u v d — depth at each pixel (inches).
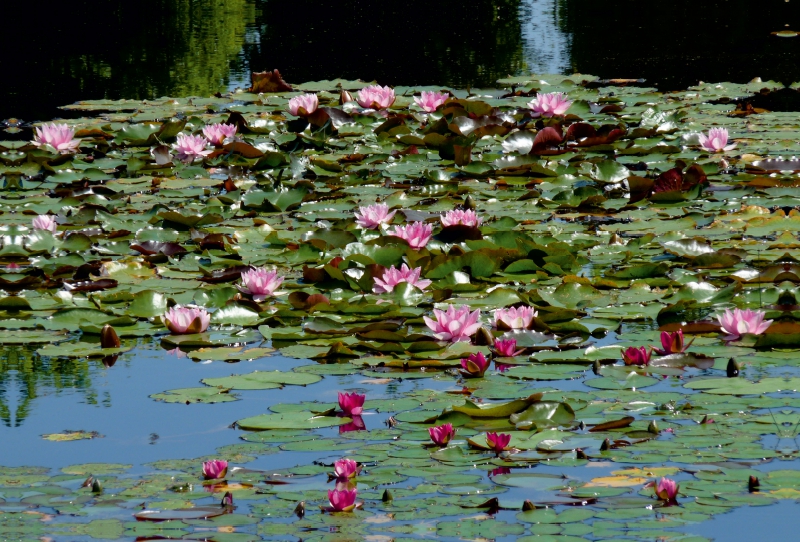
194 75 712.4
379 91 597.6
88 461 203.9
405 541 165.6
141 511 178.4
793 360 245.4
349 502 176.2
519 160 472.7
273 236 360.8
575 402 224.5
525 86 660.7
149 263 340.2
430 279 320.8
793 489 180.1
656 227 374.0
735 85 642.2
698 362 246.7
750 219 376.5
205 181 458.9
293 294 292.0
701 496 178.2
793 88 633.0
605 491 181.3
